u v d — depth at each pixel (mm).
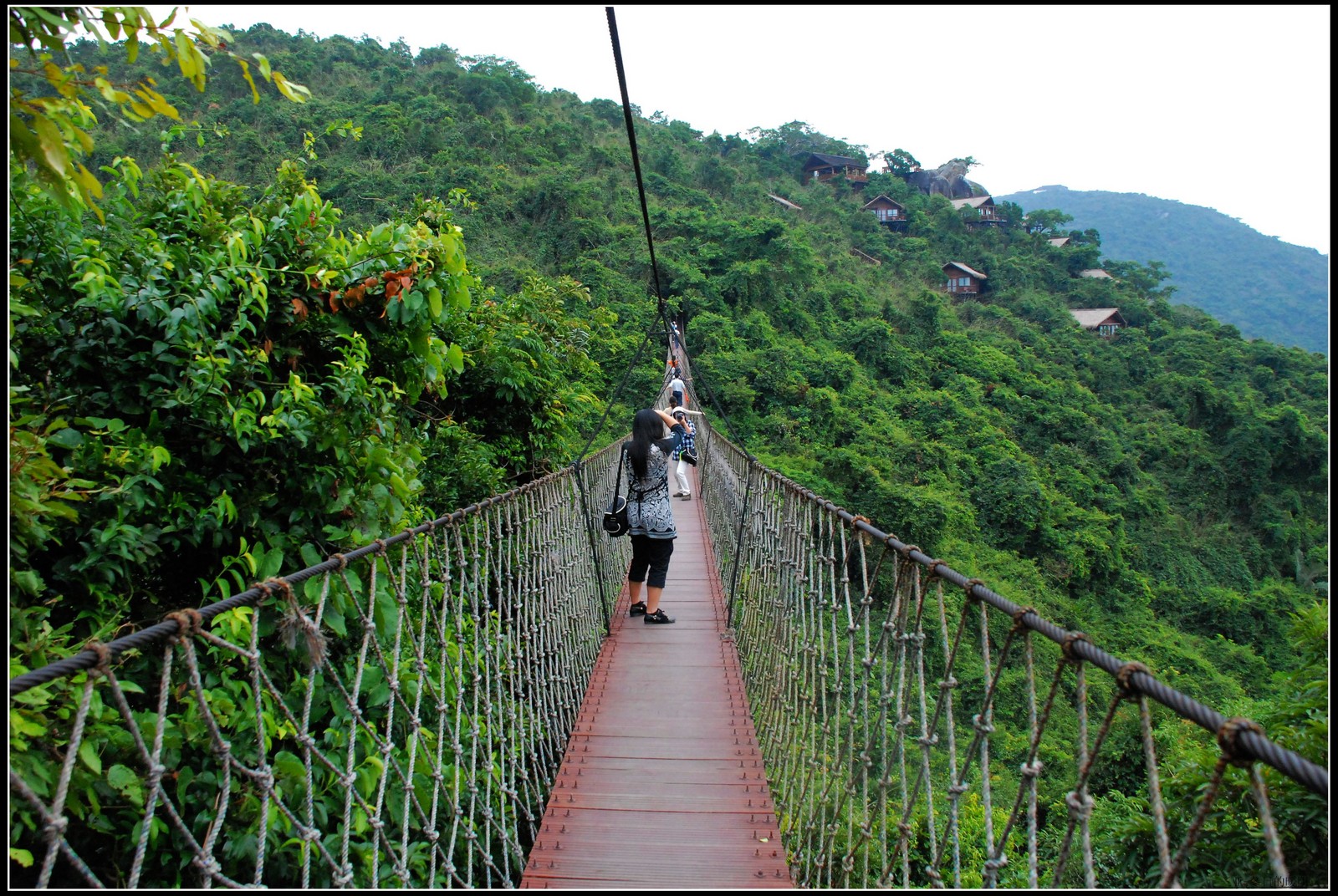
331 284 2643
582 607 4074
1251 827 2668
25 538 1666
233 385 2348
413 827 2223
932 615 7953
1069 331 40844
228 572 2312
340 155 25547
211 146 18219
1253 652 21359
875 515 21391
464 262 2844
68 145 1650
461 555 2277
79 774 1514
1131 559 24953
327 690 2121
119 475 2057
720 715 3463
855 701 2039
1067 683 12039
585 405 6680
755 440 23344
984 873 1214
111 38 1688
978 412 29047
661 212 33531
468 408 5160
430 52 40125
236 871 1767
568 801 2775
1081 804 1039
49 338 2152
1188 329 41219
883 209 51594
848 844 1963
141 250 2295
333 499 2418
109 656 1091
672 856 2432
